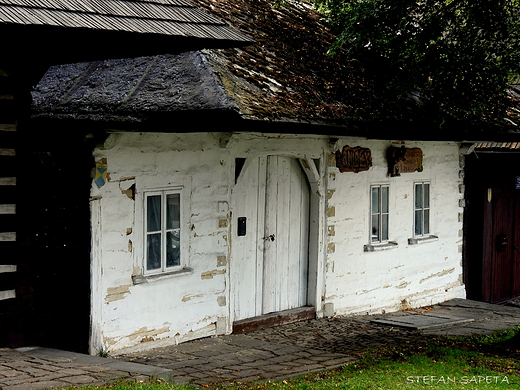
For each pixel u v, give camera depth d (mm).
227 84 7777
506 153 14516
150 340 8625
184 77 8031
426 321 11242
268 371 7707
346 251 11289
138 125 7574
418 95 11812
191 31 6504
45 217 7652
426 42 9875
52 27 5652
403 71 10664
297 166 10617
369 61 12031
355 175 11383
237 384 7105
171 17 6633
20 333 7422
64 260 7820
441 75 10062
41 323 7617
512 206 15352
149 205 8617
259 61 9500
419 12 9938
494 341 9547
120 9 6398
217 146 9289
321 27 12633
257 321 9930
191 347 8805
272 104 8031
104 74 8883
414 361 8203
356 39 10688
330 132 8750
